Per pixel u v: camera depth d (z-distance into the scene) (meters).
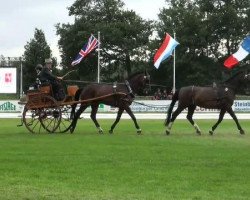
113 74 100.19
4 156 14.74
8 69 60.38
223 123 31.20
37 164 13.33
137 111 50.56
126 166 13.04
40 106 22.64
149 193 10.00
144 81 22.59
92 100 22.59
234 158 14.34
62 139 19.62
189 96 22.25
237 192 10.14
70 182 11.04
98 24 95.62
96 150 16.12
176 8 94.75
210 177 11.60
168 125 22.34
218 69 90.00
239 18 89.62
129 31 98.75
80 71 98.94
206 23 90.31
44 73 22.61
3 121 33.72
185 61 87.38
